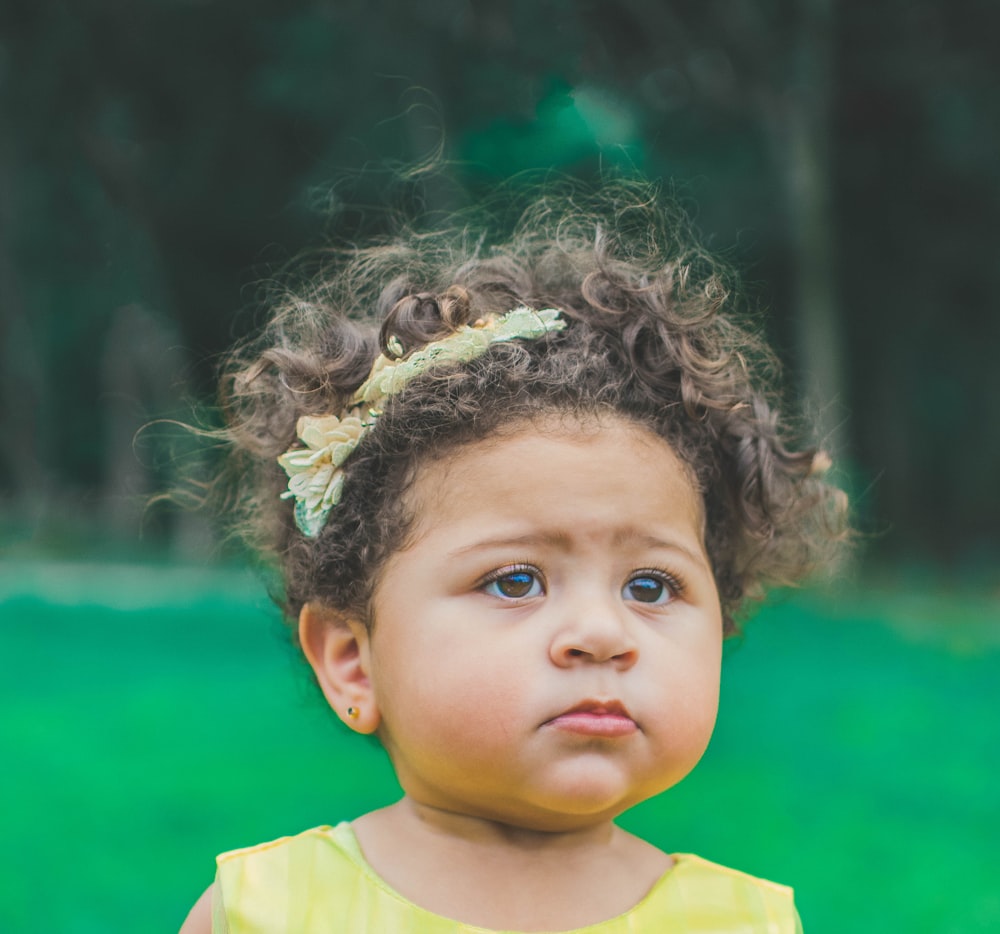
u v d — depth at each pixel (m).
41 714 7.05
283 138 19.98
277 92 17.61
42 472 26.75
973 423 22.11
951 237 20.80
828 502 2.53
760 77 16.88
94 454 28.69
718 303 2.27
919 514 22.38
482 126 15.66
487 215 3.49
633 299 2.14
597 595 1.72
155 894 3.94
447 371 1.86
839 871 4.18
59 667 8.89
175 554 20.52
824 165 17.73
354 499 1.90
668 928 1.84
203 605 13.06
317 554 1.95
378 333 2.19
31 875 4.07
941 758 5.88
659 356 2.02
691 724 1.74
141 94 19.81
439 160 4.69
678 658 1.75
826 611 12.66
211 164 20.44
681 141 18.00
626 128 14.98
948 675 8.55
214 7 18.20
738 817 4.83
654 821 4.77
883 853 4.38
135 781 5.37
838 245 21.08
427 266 2.58
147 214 21.58
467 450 1.79
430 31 16.64
